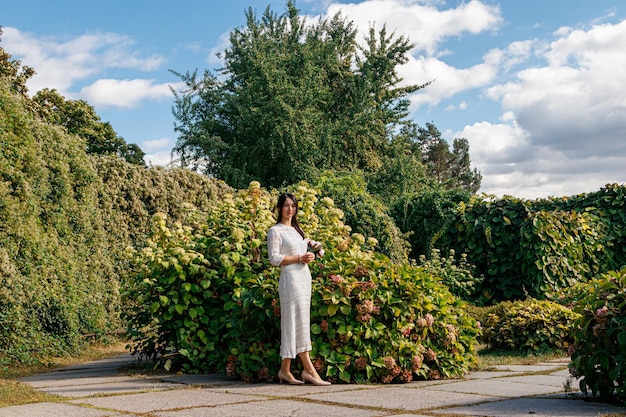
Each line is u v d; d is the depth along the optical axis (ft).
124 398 14.82
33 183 25.91
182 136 71.82
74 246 28.71
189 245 21.01
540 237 36.06
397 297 18.78
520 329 27.02
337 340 18.16
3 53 62.59
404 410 12.97
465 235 40.47
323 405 13.71
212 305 21.13
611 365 14.03
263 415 12.45
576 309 15.01
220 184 42.86
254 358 18.02
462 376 19.48
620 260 40.29
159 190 36.17
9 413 12.71
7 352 22.76
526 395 15.29
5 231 23.68
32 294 24.48
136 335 21.88
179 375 19.67
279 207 17.97
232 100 71.87
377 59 79.92
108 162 33.24
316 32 81.66
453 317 20.10
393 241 42.16
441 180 169.27
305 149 68.13
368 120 75.97
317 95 73.10
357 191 44.32
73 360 25.34
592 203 41.52
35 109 65.31
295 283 17.22
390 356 17.84
